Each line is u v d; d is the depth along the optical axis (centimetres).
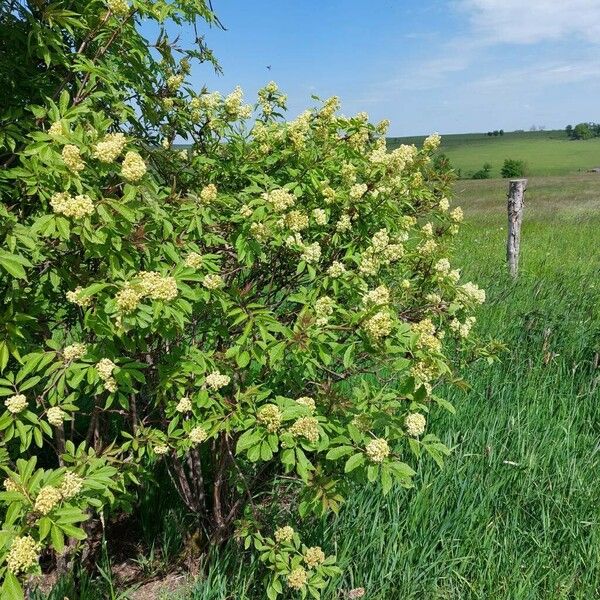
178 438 301
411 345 252
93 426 341
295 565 287
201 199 316
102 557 378
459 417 464
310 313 288
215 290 290
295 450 271
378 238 332
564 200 2597
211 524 371
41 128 298
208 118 364
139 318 249
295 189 339
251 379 335
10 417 258
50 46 302
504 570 340
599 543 349
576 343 614
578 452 453
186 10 335
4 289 301
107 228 256
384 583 331
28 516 218
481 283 823
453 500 386
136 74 333
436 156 441
